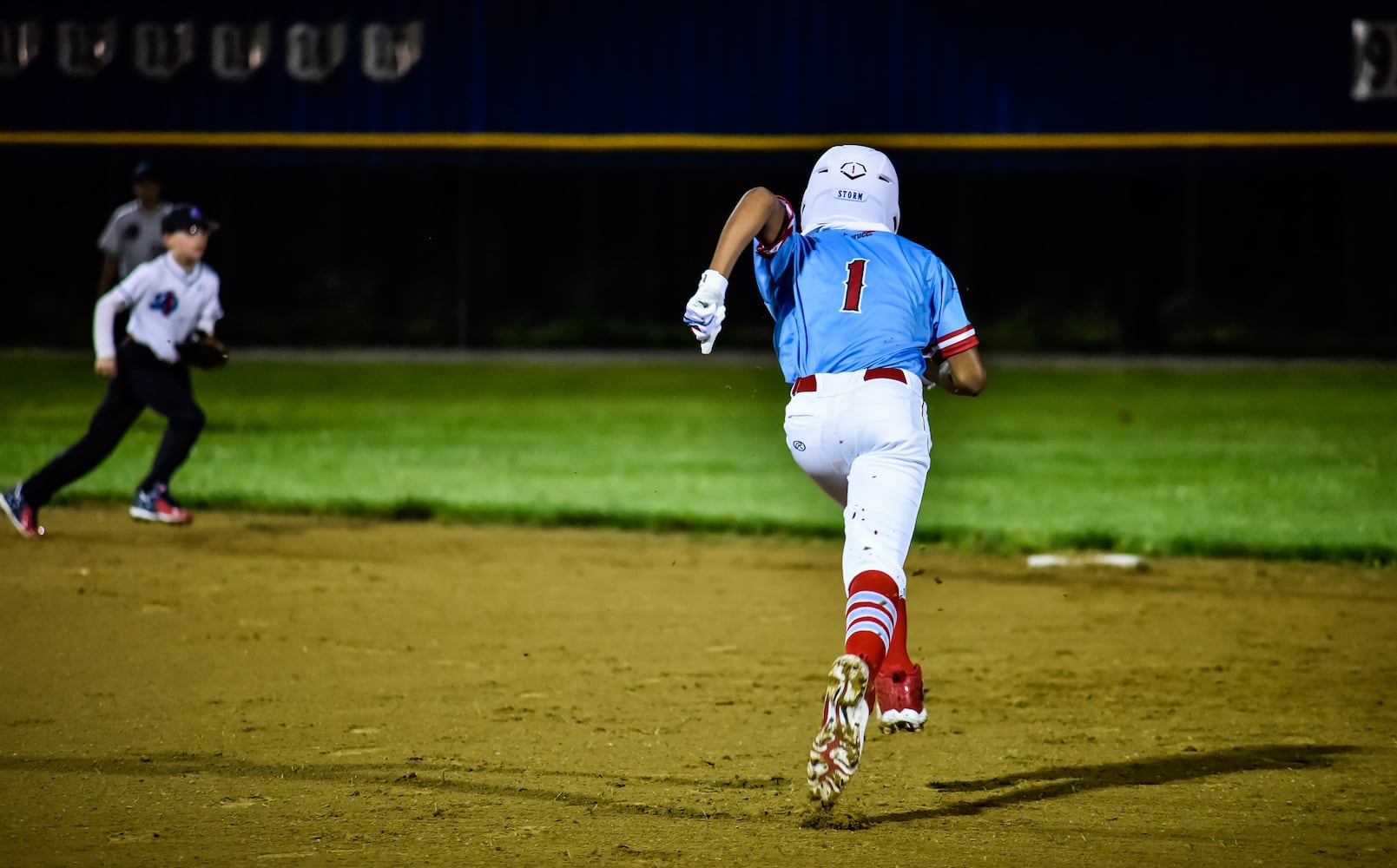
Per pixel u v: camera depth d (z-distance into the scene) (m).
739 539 38.91
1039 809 17.77
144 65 92.75
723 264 16.53
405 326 102.38
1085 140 90.19
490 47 92.38
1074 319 100.69
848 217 18.27
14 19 92.56
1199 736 21.45
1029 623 29.42
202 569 33.16
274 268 104.12
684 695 23.67
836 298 17.33
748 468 50.69
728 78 91.62
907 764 19.94
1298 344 95.69
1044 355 92.69
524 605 30.53
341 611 29.53
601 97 92.19
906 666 18.16
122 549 35.25
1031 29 90.06
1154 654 26.91
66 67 92.75
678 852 15.91
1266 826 17.06
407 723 21.64
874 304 17.30
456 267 104.06
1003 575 34.31
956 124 90.88
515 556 35.94
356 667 25.19
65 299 101.06
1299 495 45.16
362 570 33.69
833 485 18.34
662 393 73.19
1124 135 90.00
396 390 73.25
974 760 20.17
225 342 97.50
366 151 93.12
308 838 16.22
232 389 72.81
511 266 105.12
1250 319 98.62
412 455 52.50
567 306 104.62
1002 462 52.09
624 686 24.27
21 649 25.83
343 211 104.38
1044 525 40.03
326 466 49.47
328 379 77.44
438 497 43.47
